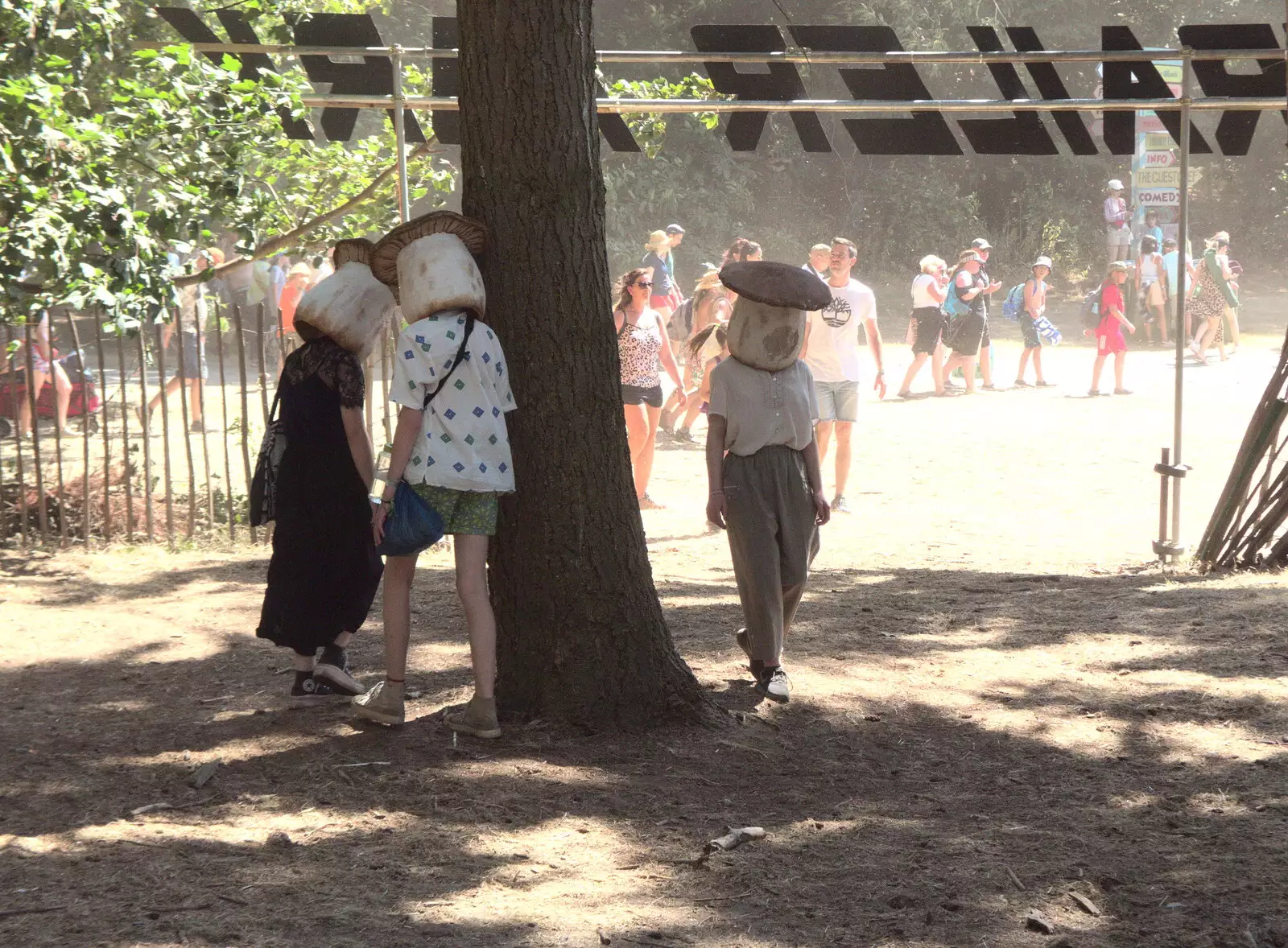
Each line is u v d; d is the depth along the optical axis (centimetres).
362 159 1060
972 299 1738
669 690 521
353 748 488
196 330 999
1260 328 2567
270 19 947
